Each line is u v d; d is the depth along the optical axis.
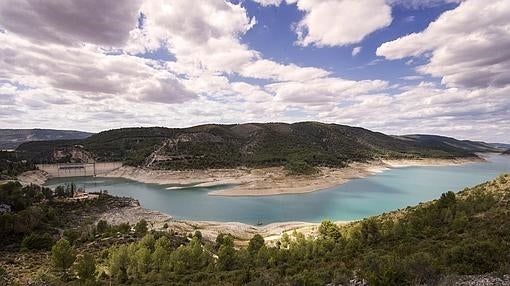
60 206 120.06
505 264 28.11
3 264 61.75
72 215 112.56
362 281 29.52
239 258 54.56
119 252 53.94
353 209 132.62
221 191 180.62
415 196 159.75
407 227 57.12
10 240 80.75
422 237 52.81
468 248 31.08
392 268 27.92
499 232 43.09
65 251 53.06
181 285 43.19
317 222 112.88
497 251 30.83
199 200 159.62
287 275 40.44
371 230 58.50
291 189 176.75
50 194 133.88
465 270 28.52
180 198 166.50
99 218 111.00
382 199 152.62
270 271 45.22
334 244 57.25
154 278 48.16
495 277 25.97
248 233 97.69
